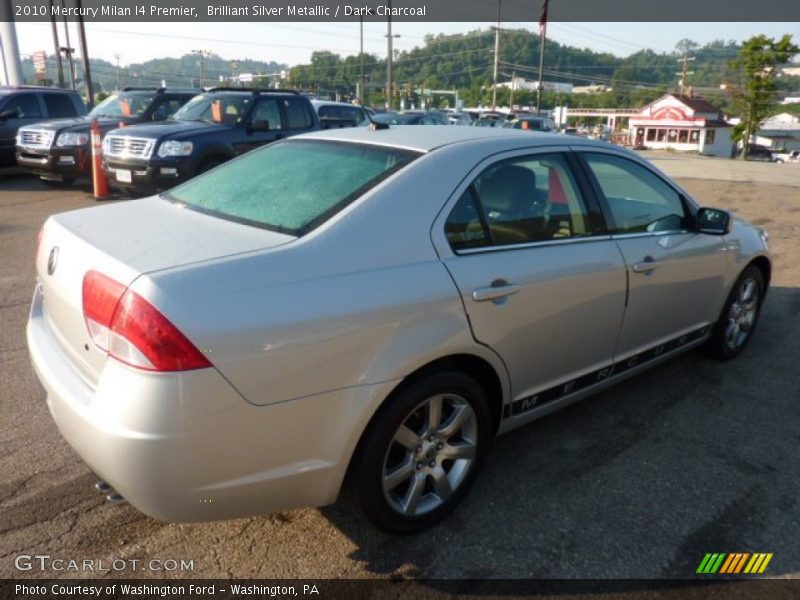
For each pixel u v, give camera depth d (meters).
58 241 2.66
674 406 4.06
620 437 3.67
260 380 2.19
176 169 9.29
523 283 2.92
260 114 10.41
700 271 4.05
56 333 2.67
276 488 2.33
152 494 2.13
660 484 3.23
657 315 3.80
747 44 56.88
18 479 3.09
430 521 2.84
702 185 17.03
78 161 11.22
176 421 2.07
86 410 2.18
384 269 2.52
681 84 89.56
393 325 2.47
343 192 2.75
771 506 3.08
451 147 2.99
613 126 81.44
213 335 2.10
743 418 3.92
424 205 2.73
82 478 3.12
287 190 2.90
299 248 2.41
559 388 3.34
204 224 2.73
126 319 2.08
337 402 2.37
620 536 2.84
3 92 12.90
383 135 3.26
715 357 4.72
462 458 2.91
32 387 4.02
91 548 2.67
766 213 11.91
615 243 3.45
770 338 5.26
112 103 12.89
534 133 3.45
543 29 39.12
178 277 2.14
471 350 2.74
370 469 2.54
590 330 3.34
